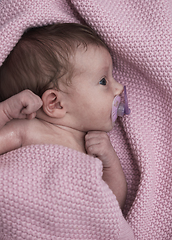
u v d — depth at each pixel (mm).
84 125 1141
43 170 957
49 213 920
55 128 1107
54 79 1043
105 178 1157
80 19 1200
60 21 1129
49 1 1107
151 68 1129
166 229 1163
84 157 977
